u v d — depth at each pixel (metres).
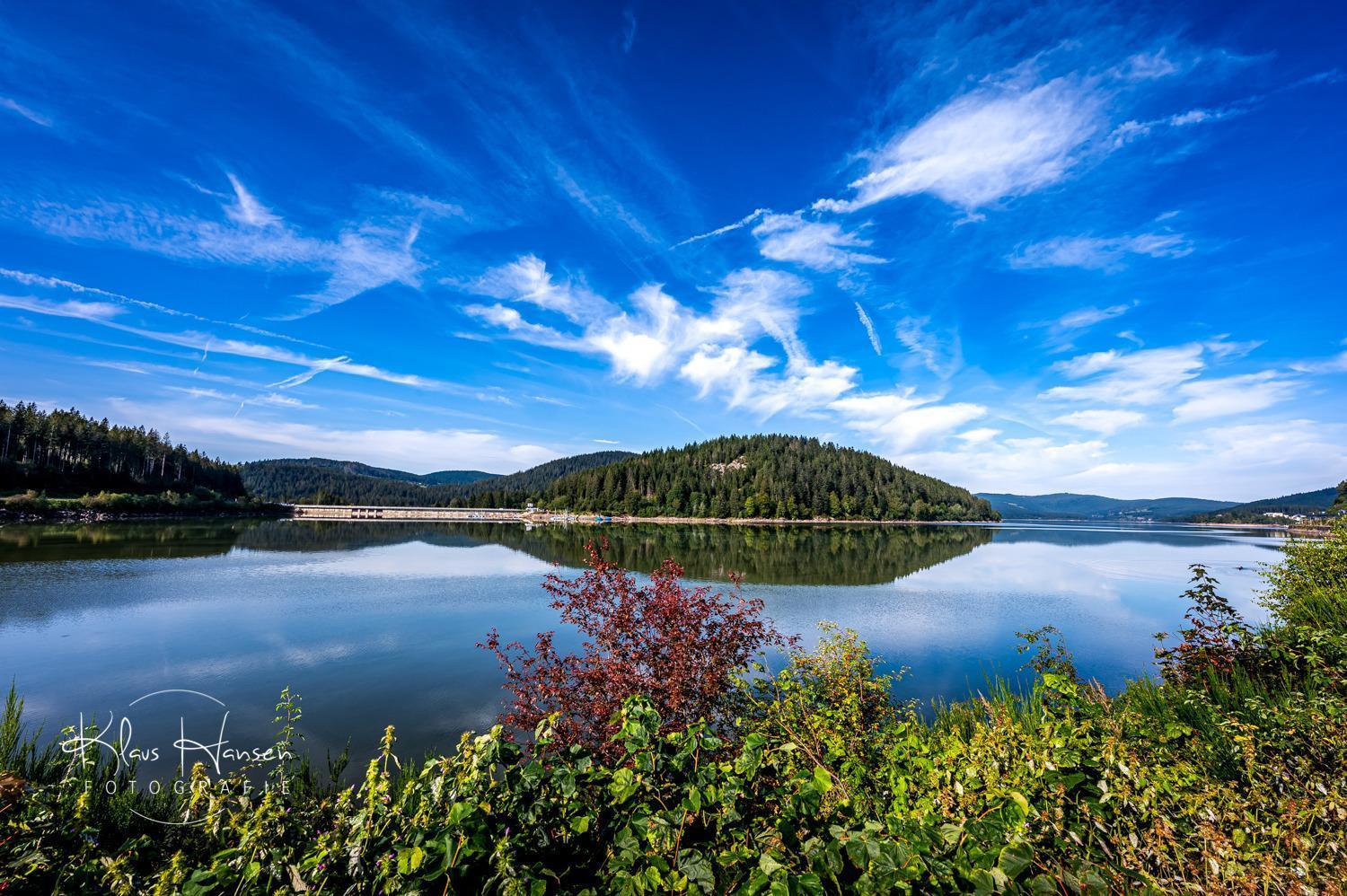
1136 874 2.68
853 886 2.42
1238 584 32.94
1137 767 3.37
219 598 27.08
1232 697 6.65
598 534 91.56
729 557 50.75
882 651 17.73
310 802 5.28
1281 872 2.83
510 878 2.45
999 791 2.89
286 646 18.53
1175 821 3.25
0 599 25.67
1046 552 59.41
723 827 2.89
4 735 7.71
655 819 2.68
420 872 2.56
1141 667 15.97
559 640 18.80
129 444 121.25
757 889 2.41
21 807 4.07
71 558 38.84
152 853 3.81
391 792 3.79
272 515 132.25
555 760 3.22
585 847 2.92
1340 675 5.85
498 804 2.90
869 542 75.31
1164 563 47.19
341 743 11.11
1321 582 10.55
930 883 2.44
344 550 53.75
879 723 7.00
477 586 31.72
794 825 2.79
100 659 17.02
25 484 92.12
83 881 3.50
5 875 3.44
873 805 3.62
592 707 7.18
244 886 2.87
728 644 7.71
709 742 3.13
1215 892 2.79
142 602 25.64
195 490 124.25
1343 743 4.04
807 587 31.88
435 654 17.47
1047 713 4.71
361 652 17.73
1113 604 26.75
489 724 12.08
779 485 168.12
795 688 6.77
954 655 17.20
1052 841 2.96
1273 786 3.94
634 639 7.51
